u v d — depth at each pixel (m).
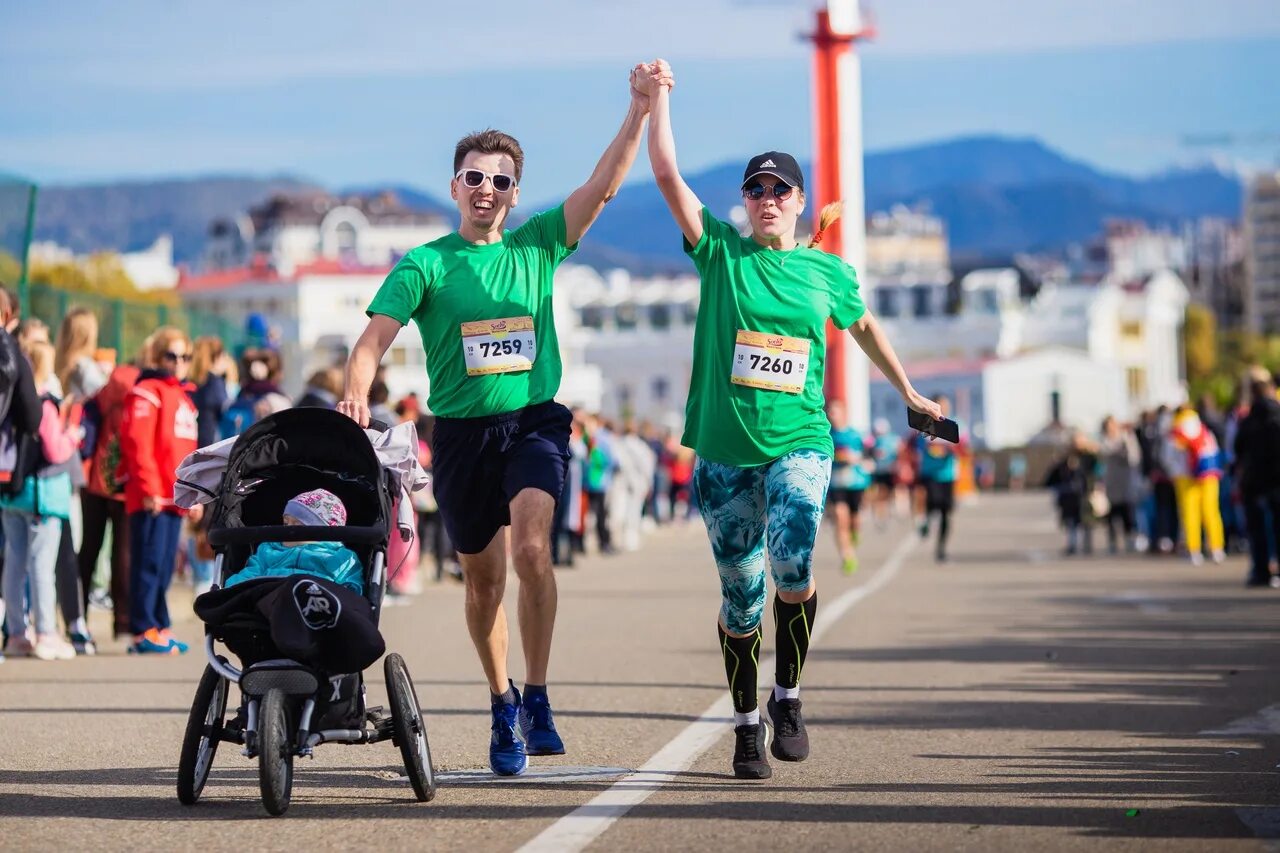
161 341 20.00
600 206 11.84
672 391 179.12
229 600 10.22
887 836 9.66
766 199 11.56
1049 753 12.54
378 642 10.16
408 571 29.44
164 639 20.17
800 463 11.40
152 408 19.80
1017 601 27.69
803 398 11.52
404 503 11.54
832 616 24.86
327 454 11.08
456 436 11.55
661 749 12.75
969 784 11.28
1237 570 34.81
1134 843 9.46
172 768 12.28
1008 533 58.53
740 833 9.77
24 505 19.16
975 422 168.50
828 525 68.50
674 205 11.60
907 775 11.64
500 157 11.62
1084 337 190.12
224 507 10.86
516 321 11.54
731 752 12.61
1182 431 37.44
